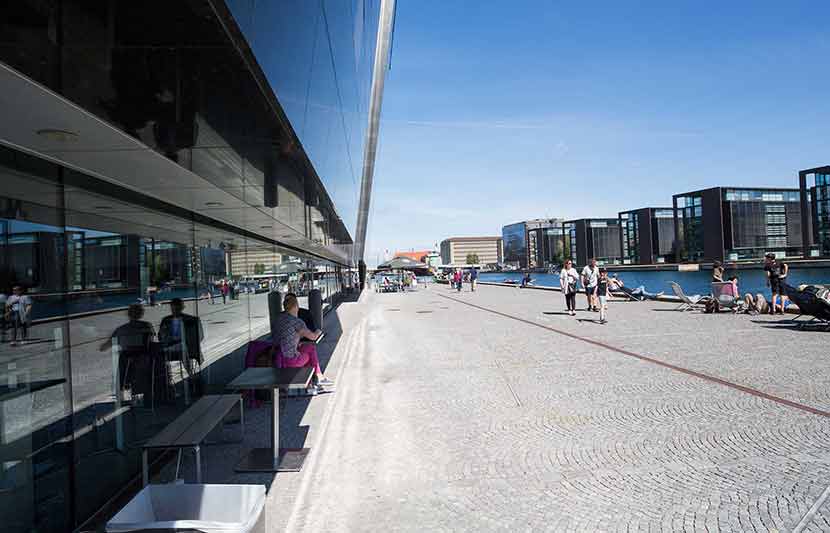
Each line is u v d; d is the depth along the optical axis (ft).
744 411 19.67
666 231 542.98
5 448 10.50
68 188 13.09
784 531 11.10
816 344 32.73
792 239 455.22
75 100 8.36
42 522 11.62
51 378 12.08
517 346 38.19
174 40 7.22
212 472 16.22
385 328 54.90
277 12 10.29
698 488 13.41
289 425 21.06
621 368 28.66
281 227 32.19
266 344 26.04
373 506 13.37
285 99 11.38
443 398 24.14
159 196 18.30
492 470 15.39
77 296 13.30
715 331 40.75
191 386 22.06
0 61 6.64
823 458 14.87
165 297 19.47
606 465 15.31
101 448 14.23
